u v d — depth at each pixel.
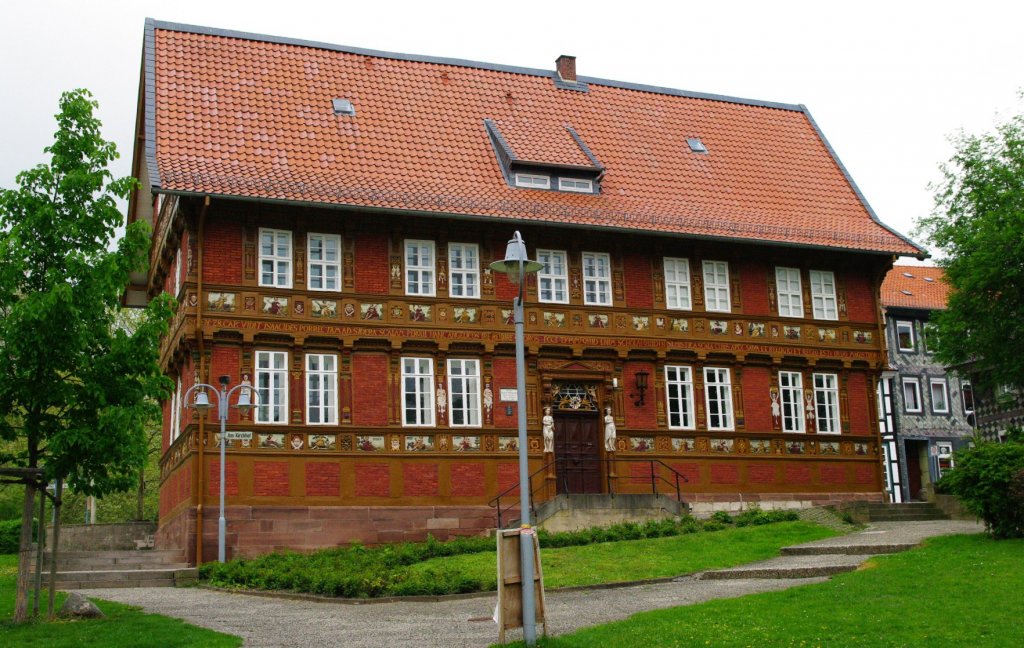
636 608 20.84
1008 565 21.42
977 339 41.34
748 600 19.97
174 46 37.69
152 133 34.28
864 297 41.94
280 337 33.75
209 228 33.66
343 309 34.53
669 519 34.38
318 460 33.56
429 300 35.50
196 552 31.72
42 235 20.12
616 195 39.12
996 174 42.53
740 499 38.41
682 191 40.66
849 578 21.66
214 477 32.47
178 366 36.59
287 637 18.62
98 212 20.66
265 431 33.16
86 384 20.00
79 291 19.98
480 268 36.41
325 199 33.66
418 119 39.03
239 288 33.53
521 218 35.72
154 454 58.28
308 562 28.39
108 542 39.69
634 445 37.44
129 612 21.48
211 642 17.78
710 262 39.78
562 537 32.03
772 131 45.88
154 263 42.12
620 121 43.09
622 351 37.66
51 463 20.12
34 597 20.52
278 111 37.00
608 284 38.06
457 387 35.62
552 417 36.94
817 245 39.88
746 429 39.03
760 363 39.75
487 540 32.16
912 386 59.53
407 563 29.53
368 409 34.38
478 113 40.44
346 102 38.44
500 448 35.62
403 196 35.06
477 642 17.67
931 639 16.08
